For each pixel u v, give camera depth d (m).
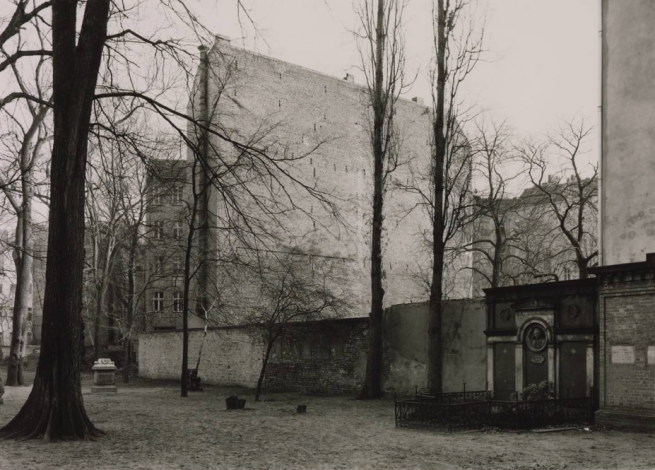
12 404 22.16
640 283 16.33
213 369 37.69
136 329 44.78
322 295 30.80
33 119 30.75
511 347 21.05
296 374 31.61
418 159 54.25
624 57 18.53
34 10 16.02
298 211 45.69
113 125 17.09
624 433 15.55
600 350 17.17
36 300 65.38
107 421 17.89
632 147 18.11
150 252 48.25
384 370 27.52
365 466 11.01
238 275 35.25
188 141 16.89
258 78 44.97
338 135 49.41
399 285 52.00
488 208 33.25
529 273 34.88
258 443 13.72
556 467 11.00
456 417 16.02
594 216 43.38
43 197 29.72
